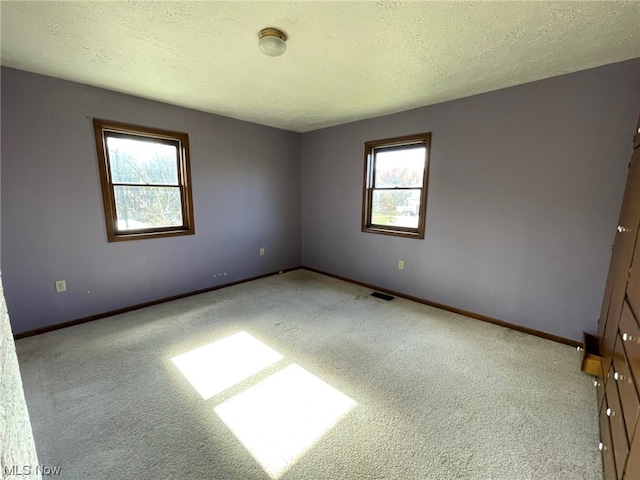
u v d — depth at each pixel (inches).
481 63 84.7
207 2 58.1
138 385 75.9
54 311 106.2
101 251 114.9
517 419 65.6
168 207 133.8
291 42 73.4
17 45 76.0
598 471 53.4
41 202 100.1
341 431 62.1
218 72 92.3
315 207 182.7
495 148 108.0
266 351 93.1
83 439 59.2
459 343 99.0
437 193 125.9
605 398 62.9
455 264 123.7
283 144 175.3
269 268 179.5
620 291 67.6
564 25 65.2
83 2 57.9
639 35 69.1
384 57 81.3
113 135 114.5
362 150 152.5
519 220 105.1
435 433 61.7
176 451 56.9
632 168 75.8
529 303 106.0
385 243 148.6
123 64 87.1
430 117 124.6
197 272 145.8
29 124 95.3
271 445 58.5
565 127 93.0
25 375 79.4
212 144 142.4
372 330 108.2
